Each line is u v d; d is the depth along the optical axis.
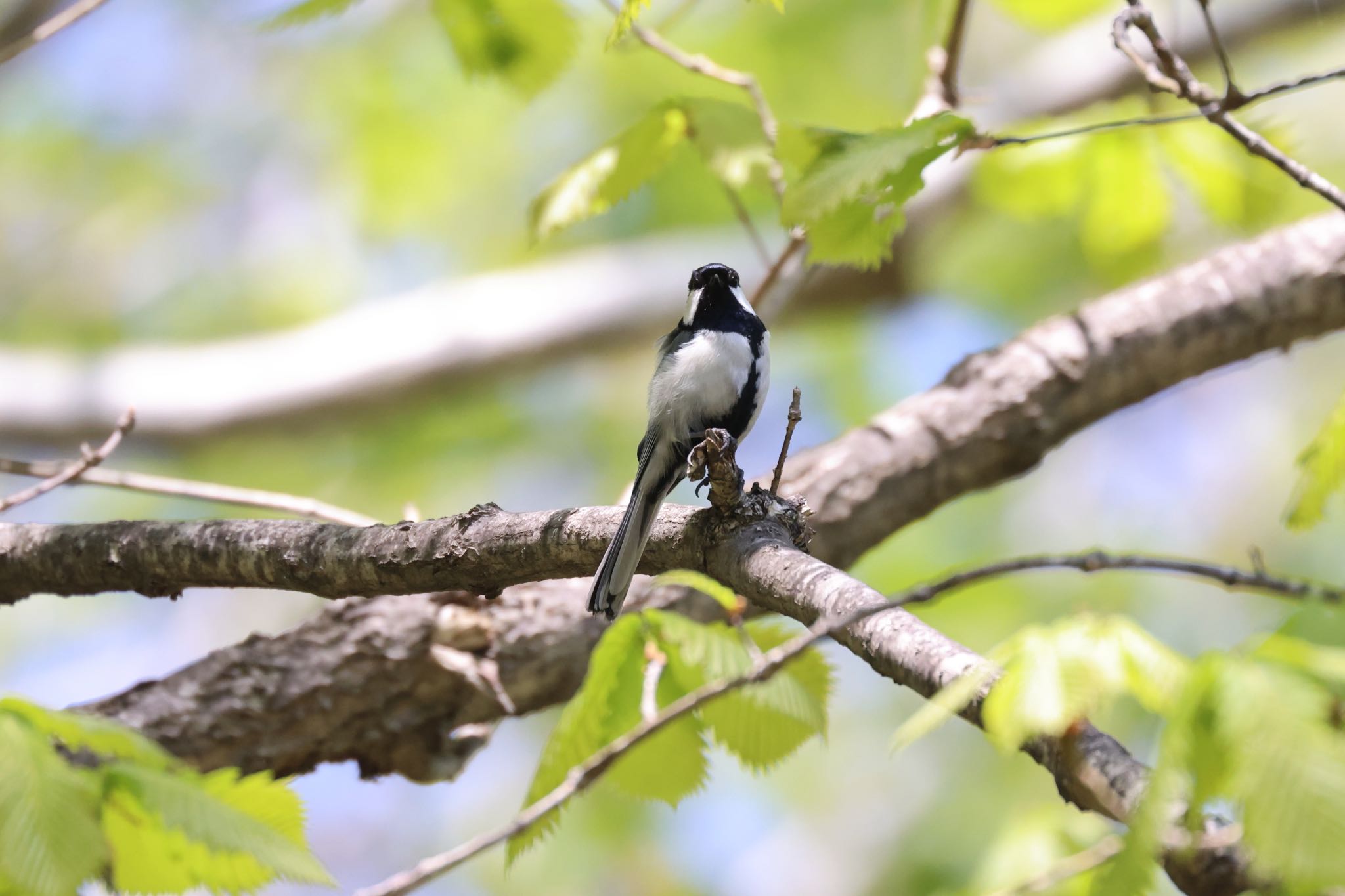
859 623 4.12
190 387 13.50
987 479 7.92
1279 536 13.60
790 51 13.80
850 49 13.77
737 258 14.20
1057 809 6.93
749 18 13.80
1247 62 13.71
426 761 6.91
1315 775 2.39
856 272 13.65
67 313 14.80
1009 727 2.95
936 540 13.35
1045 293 14.20
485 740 7.03
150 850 3.80
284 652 6.68
